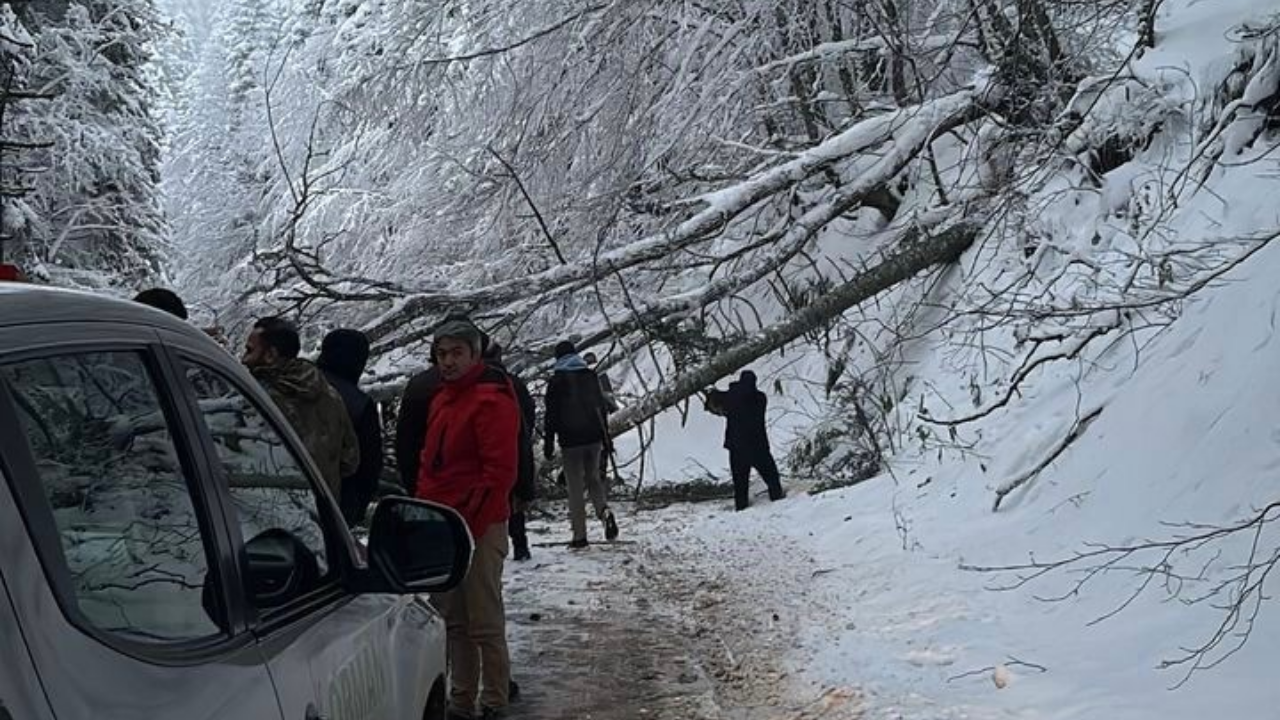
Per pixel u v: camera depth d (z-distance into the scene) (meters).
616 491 16.12
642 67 17.03
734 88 16.34
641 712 6.55
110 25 23.78
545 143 17.50
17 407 1.96
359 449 6.88
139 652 2.12
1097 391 9.70
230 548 2.62
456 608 6.48
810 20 17.05
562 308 15.84
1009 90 13.96
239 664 2.46
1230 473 7.24
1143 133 12.62
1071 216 12.68
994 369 12.35
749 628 8.16
